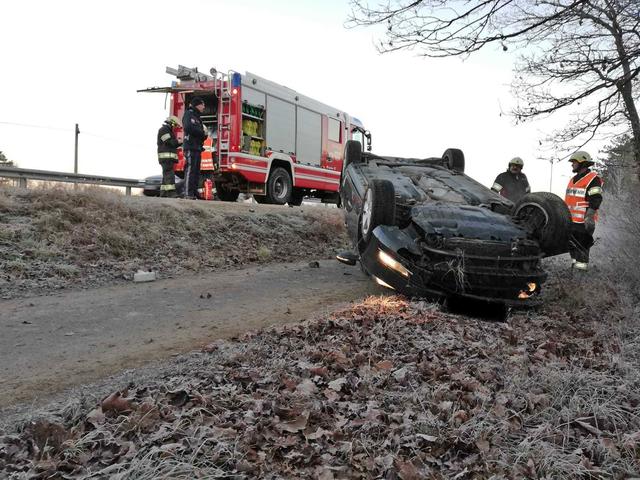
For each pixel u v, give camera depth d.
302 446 2.57
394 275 5.60
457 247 5.35
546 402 3.08
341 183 8.91
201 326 5.01
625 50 6.73
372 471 2.39
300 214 12.20
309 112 14.74
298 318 5.36
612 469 2.47
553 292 6.16
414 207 6.12
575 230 7.10
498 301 5.24
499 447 2.62
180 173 13.27
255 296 6.42
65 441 2.48
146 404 2.82
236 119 11.84
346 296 6.54
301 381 3.35
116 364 3.90
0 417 2.93
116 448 2.46
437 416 2.85
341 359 3.71
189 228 9.38
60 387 3.44
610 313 5.25
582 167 7.60
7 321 4.95
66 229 7.92
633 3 5.96
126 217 8.72
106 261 7.48
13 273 6.44
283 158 13.54
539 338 4.48
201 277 7.52
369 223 5.98
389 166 8.25
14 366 3.82
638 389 3.29
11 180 11.76
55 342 4.41
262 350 3.97
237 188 12.80
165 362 3.92
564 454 2.54
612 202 8.21
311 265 8.87
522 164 8.95
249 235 10.14
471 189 7.34
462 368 3.62
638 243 6.93
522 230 5.88
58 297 5.96
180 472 2.23
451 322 4.84
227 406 2.95
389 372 3.50
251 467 2.34
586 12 6.17
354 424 2.78
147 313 5.45
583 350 4.16
